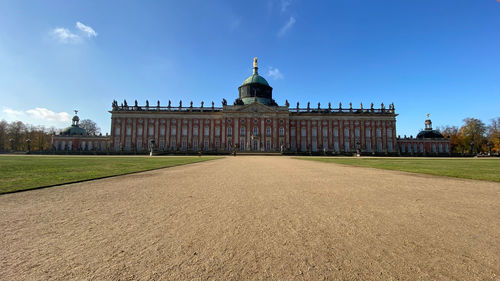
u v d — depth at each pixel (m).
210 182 12.15
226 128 81.12
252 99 86.25
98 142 90.06
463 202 7.61
